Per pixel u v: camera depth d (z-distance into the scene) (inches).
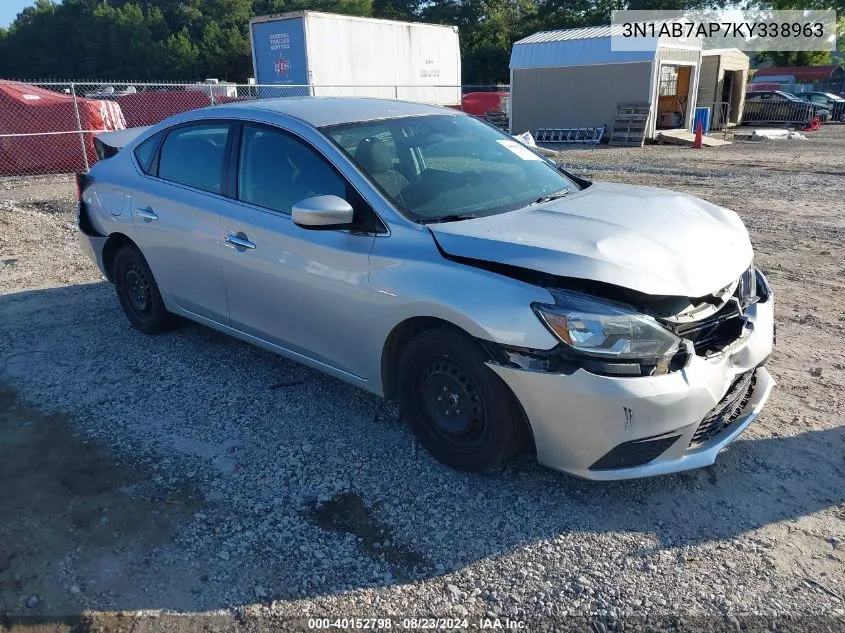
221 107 173.8
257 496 126.2
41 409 158.9
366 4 2586.1
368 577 106.7
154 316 195.3
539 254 114.5
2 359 186.9
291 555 111.3
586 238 119.6
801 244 296.8
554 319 109.5
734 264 126.0
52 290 246.8
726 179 496.1
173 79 2709.2
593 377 108.2
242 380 172.1
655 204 143.3
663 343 109.4
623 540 113.1
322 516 120.7
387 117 159.8
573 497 124.0
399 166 144.2
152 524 118.9
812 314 210.5
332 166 142.4
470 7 2145.7
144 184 185.0
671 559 108.7
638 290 109.5
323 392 165.0
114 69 2888.8
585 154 715.4
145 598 103.0
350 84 762.2
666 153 703.1
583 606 100.3
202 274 170.4
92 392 167.0
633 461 114.1
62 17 3159.5
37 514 121.5
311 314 145.6
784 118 1086.4
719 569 106.4
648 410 108.5
